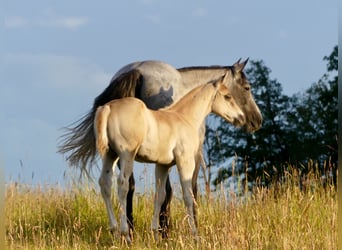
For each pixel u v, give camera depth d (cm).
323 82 6781
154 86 2370
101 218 2402
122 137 2102
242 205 2302
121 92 2319
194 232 2114
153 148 2156
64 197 2534
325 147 6153
